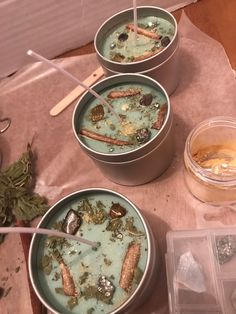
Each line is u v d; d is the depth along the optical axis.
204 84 0.23
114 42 0.23
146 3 0.26
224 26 0.25
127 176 0.19
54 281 0.16
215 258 0.17
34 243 0.17
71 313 0.15
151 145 0.17
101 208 0.18
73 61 0.26
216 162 0.20
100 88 0.20
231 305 0.16
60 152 0.23
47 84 0.26
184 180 0.20
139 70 0.20
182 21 0.25
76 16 0.25
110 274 0.16
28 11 0.24
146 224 0.16
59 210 0.18
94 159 0.18
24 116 0.25
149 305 0.17
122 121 0.19
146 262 0.15
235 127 0.19
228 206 0.19
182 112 0.22
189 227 0.19
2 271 0.20
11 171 0.21
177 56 0.21
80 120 0.20
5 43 0.25
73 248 0.17
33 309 0.18
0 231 0.12
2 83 0.27
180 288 0.16
